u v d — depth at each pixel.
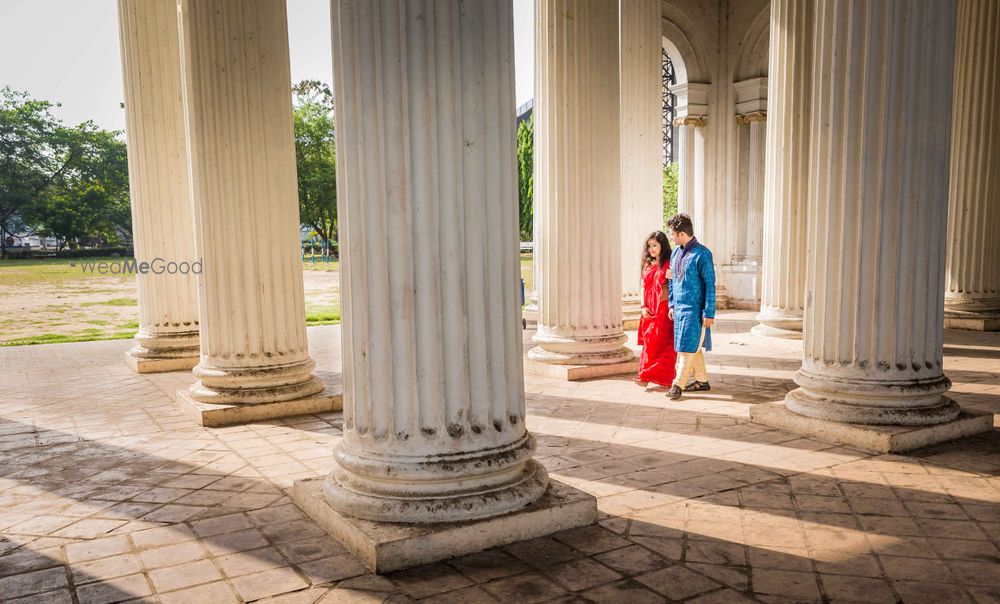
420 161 3.88
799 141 11.31
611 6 8.97
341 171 4.09
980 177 12.54
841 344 6.09
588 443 6.12
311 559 3.93
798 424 6.28
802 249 11.45
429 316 3.97
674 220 7.79
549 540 4.11
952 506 4.49
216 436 6.75
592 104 9.03
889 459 5.47
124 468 5.81
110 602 3.51
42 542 4.31
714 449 5.86
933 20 5.68
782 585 3.51
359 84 3.90
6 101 55.91
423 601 3.43
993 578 3.54
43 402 8.61
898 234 5.79
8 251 54.16
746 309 17.17
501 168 4.09
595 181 9.14
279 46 7.39
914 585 3.48
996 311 12.75
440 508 3.98
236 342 7.49
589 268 9.28
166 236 10.88
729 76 17.62
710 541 4.05
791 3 11.20
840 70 5.86
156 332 10.88
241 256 7.41
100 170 57.69
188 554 4.06
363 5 3.84
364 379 4.12
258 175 7.38
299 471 5.60
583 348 9.28
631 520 4.38
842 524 4.25
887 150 5.73
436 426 4.04
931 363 5.99
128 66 10.71
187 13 7.16
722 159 17.78
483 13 3.95
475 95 3.95
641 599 3.40
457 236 3.97
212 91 7.18
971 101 12.45
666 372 8.24
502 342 4.16
